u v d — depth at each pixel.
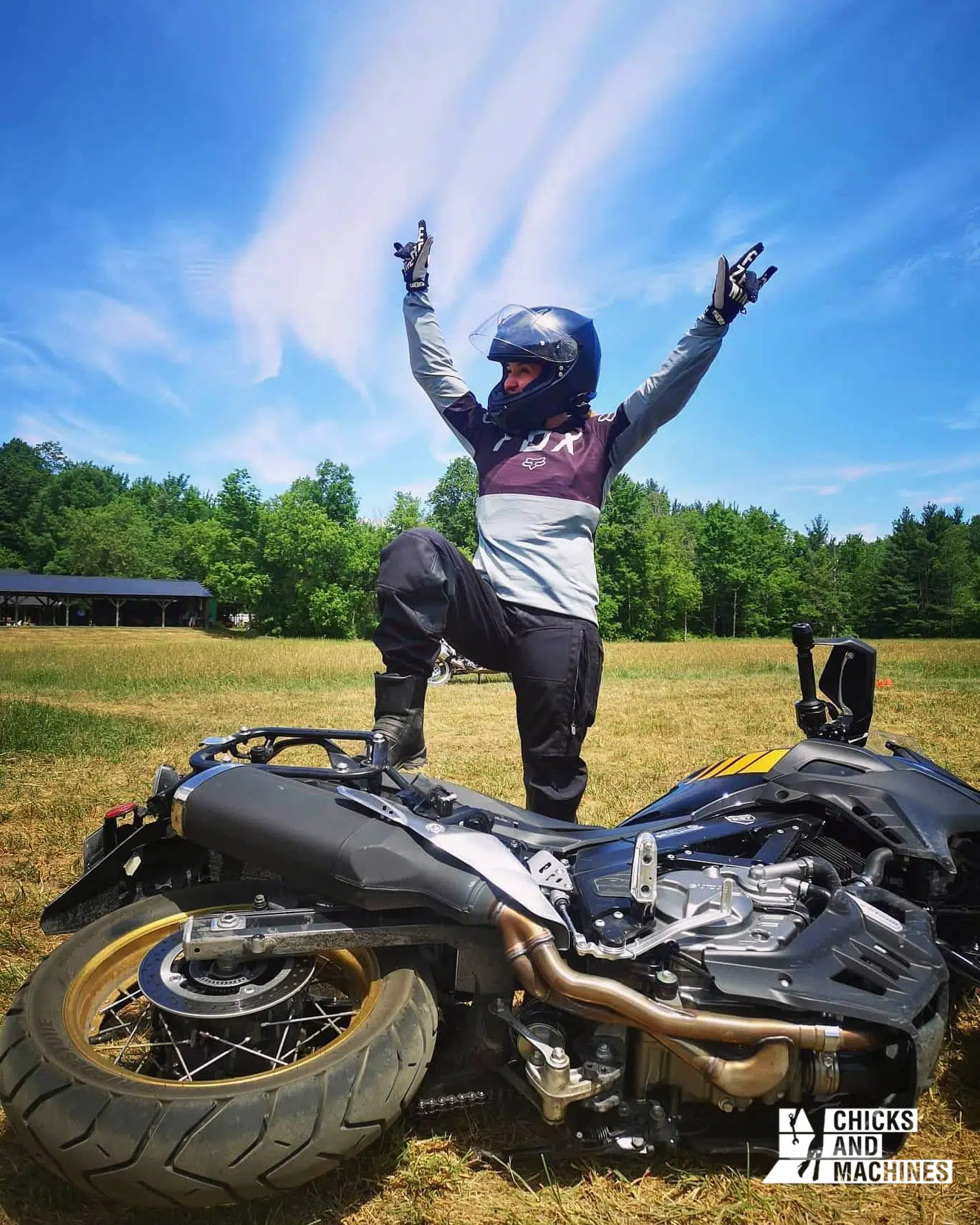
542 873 2.54
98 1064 2.11
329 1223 2.20
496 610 3.32
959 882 3.28
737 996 2.27
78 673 21.67
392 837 2.43
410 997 2.29
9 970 3.50
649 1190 2.35
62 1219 2.19
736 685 19.19
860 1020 2.31
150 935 2.60
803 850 3.17
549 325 3.44
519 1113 2.62
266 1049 2.36
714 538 100.81
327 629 79.00
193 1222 2.18
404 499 87.50
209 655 31.39
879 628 90.94
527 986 2.29
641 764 8.27
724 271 3.18
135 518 129.50
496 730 11.01
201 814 2.59
